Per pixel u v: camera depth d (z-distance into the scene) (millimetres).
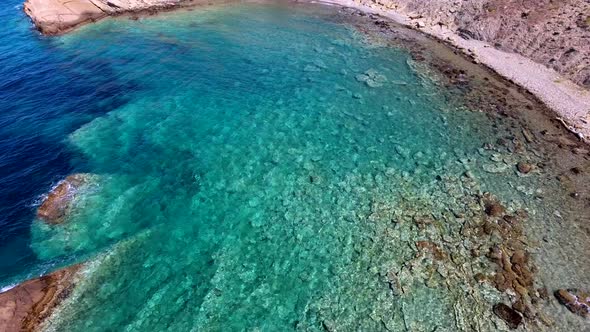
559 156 29531
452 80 38031
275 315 19766
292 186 27016
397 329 19234
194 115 33438
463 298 20453
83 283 20609
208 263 22078
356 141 30969
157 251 22547
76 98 34812
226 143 30609
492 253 22547
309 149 30141
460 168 28562
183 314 19641
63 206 24922
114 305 19844
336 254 22656
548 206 25625
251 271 21750
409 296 20562
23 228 23406
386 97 35906
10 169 27172
